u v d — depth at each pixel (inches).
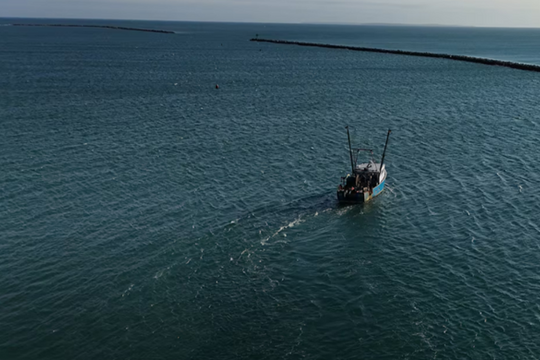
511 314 1342.3
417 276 1541.6
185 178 2372.0
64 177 2337.6
